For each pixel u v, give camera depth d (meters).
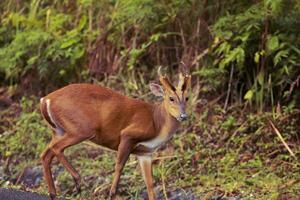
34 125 15.03
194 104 14.53
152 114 10.94
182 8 15.40
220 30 14.39
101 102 10.78
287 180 12.26
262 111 14.09
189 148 13.67
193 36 15.23
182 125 14.18
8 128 15.41
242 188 12.12
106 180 13.02
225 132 13.80
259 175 12.55
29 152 14.42
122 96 10.95
